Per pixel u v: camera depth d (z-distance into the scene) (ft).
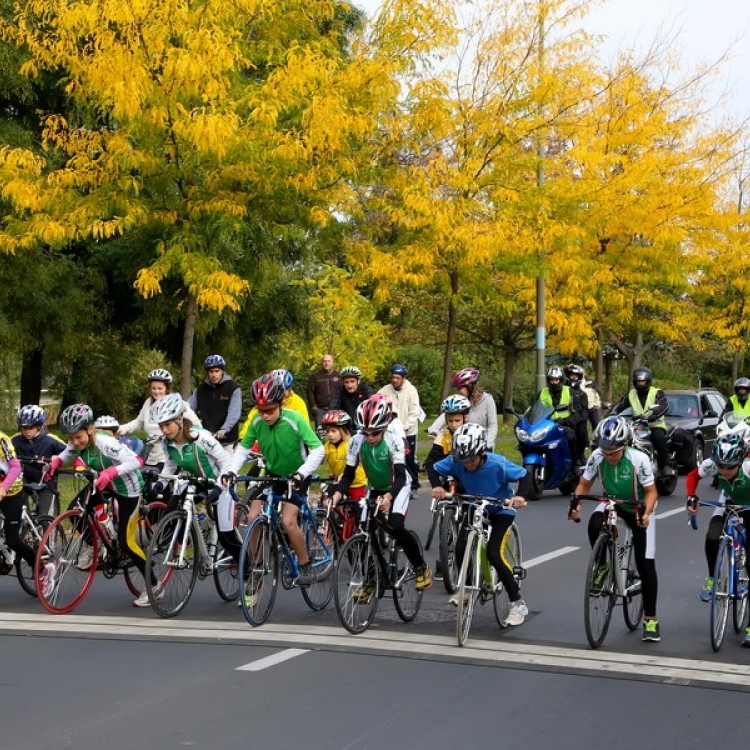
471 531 106.42
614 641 106.42
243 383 394.32
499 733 76.48
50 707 82.69
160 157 190.29
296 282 368.89
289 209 203.21
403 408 183.93
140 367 438.81
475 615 118.93
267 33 210.38
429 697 85.40
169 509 123.13
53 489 136.36
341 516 138.00
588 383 235.20
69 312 274.57
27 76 233.14
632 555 112.16
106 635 108.06
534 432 222.07
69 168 191.72
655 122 295.89
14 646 103.30
